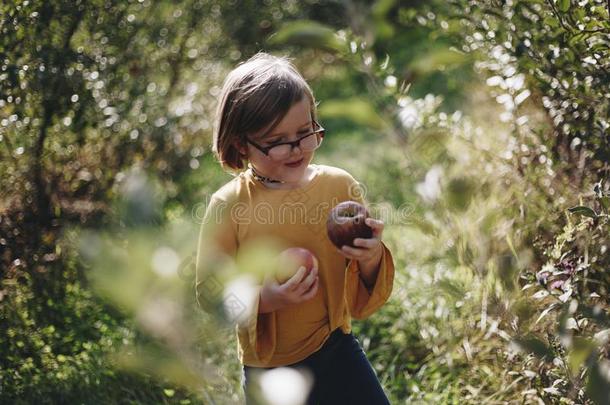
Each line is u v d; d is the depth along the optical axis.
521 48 2.60
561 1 2.33
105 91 4.23
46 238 3.69
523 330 2.24
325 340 2.13
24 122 3.65
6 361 3.18
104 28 4.17
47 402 3.00
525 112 3.12
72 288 3.62
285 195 2.10
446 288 2.65
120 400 3.03
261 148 2.01
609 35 2.39
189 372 0.68
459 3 2.94
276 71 2.02
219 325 0.66
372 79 2.77
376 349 3.63
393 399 3.17
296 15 6.73
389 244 4.53
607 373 1.59
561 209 2.72
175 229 0.61
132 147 4.44
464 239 2.56
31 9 3.57
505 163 3.16
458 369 3.18
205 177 5.57
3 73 3.50
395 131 2.58
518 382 2.72
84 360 3.21
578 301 2.11
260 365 2.10
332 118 7.59
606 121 2.45
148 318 0.61
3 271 3.56
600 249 2.33
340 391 2.15
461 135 3.36
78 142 4.06
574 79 2.49
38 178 3.80
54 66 3.77
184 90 5.11
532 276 2.34
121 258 0.58
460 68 5.05
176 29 5.11
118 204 0.59
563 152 2.85
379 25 3.26
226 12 6.11
